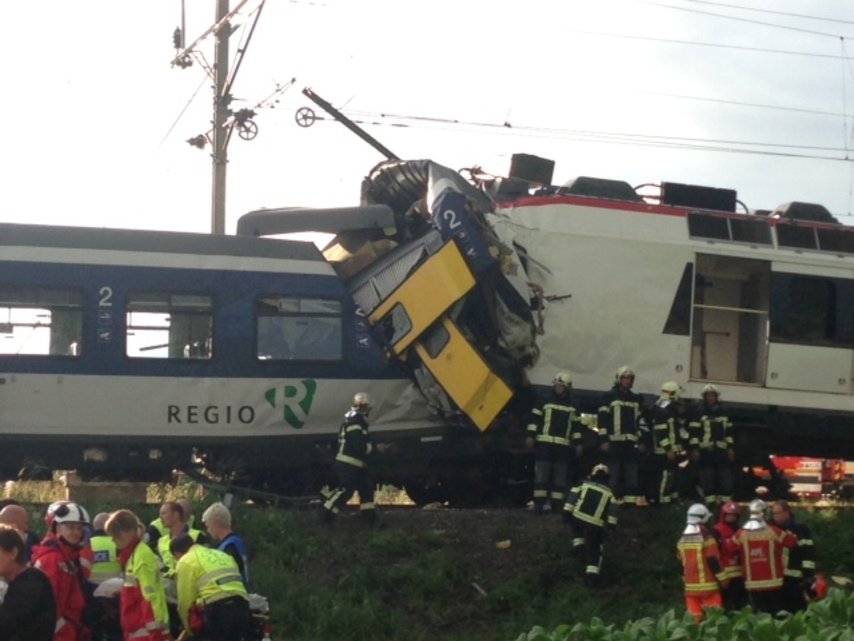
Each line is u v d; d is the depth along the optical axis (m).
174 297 17.89
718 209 20.58
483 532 17.03
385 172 19.75
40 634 8.64
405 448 18.62
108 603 10.53
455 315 18.20
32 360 17.39
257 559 16.05
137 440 17.66
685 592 15.28
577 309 18.86
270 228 19.03
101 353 17.58
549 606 15.89
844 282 20.31
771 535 14.16
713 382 19.59
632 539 17.30
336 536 16.72
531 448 18.23
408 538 16.61
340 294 18.44
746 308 20.52
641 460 18.48
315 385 18.23
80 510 9.97
